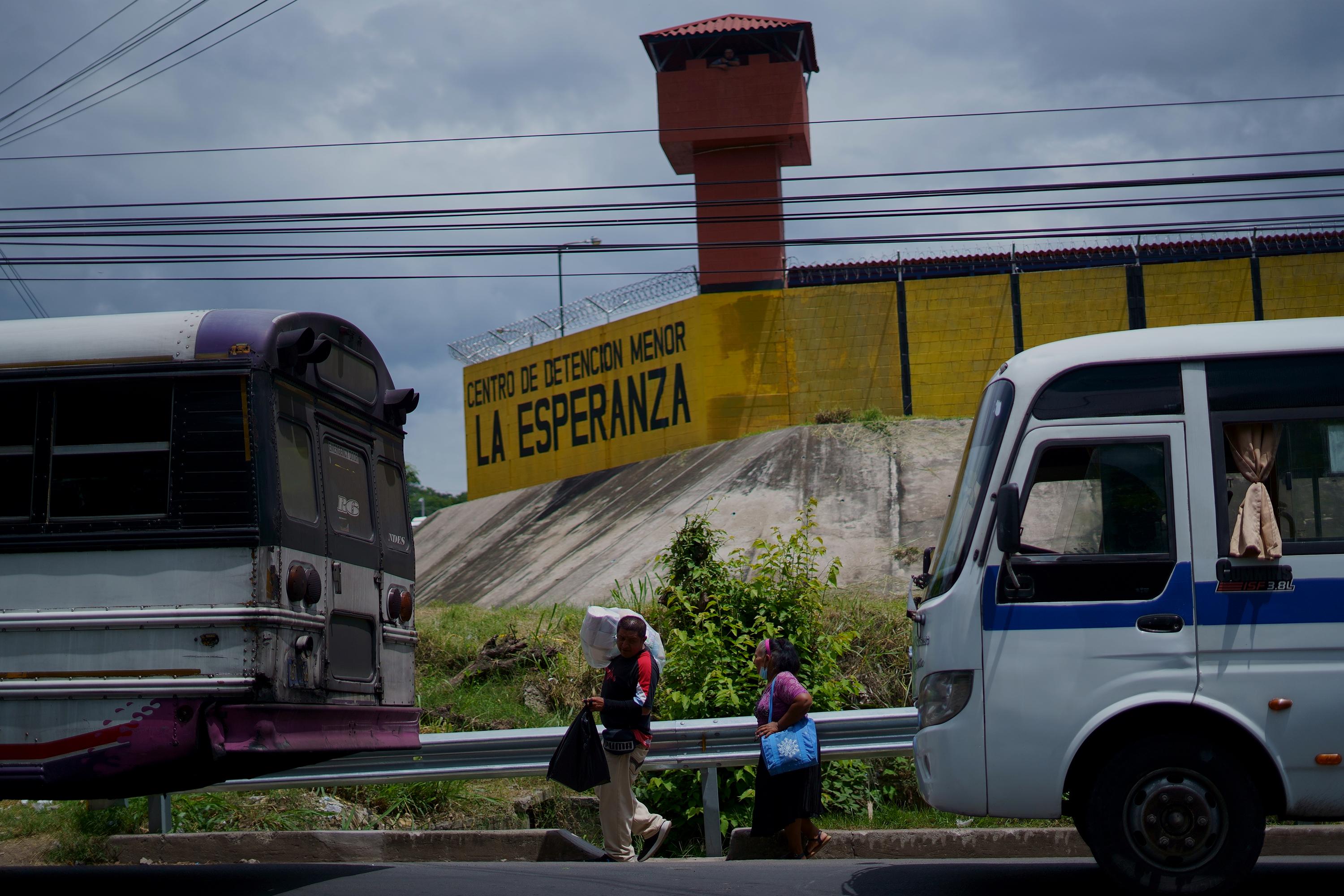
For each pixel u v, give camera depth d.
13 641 8.62
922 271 47.38
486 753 12.57
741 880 9.54
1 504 8.77
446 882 9.46
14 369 8.89
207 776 9.04
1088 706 8.51
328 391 10.02
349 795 13.80
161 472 8.68
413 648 11.54
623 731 11.43
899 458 40.91
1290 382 8.76
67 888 9.54
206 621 8.50
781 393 47.59
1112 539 8.70
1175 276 45.75
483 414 59.56
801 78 48.97
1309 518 8.57
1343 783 8.30
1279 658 8.43
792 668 11.52
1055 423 8.89
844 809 14.35
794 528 36.78
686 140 48.56
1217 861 8.28
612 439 52.78
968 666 8.71
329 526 9.77
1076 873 10.03
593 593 36.06
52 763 8.48
